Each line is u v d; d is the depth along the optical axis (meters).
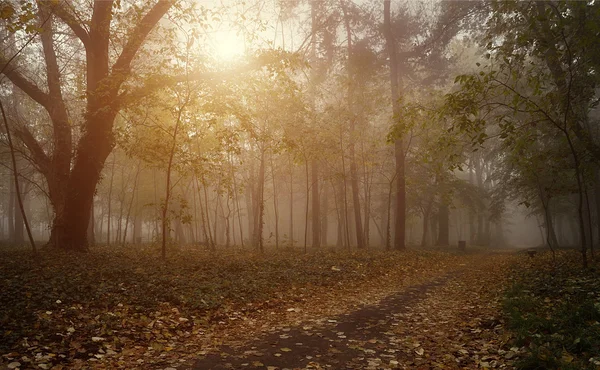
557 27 10.55
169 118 18.39
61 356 5.13
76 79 18.81
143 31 15.27
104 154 17.27
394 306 9.14
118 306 7.48
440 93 22.44
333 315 8.14
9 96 21.80
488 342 5.77
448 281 13.73
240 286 10.05
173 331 6.69
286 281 11.54
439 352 5.55
